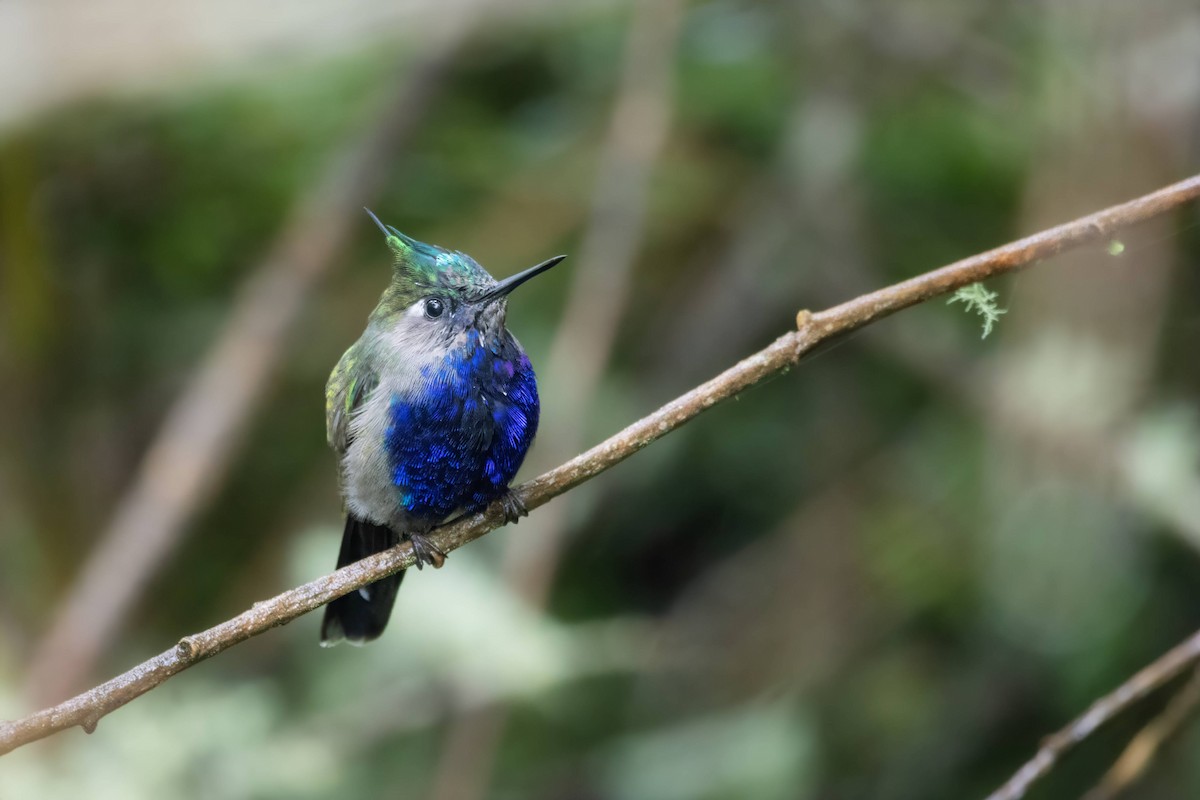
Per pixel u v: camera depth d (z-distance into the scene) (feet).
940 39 42.32
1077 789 33.60
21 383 40.68
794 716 37.06
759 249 43.78
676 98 44.47
